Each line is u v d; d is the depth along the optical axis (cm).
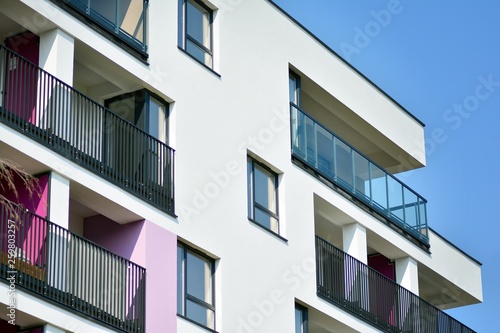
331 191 3481
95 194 2738
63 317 2570
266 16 3384
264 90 3300
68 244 2639
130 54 2912
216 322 2972
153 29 2994
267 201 3256
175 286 2864
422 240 3869
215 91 3128
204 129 3062
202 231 2977
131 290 2767
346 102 3688
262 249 3147
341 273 3434
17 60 2678
